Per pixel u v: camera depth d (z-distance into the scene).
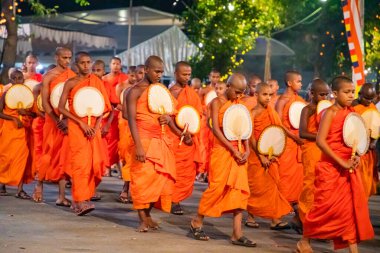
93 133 12.09
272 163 11.80
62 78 12.91
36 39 23.66
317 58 34.56
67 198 14.27
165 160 10.88
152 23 31.09
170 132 13.09
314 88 11.27
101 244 10.09
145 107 10.86
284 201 11.88
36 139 14.71
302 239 9.94
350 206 9.29
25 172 14.41
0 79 21.52
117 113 16.77
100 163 12.26
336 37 33.84
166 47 26.27
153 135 10.86
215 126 10.56
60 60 12.98
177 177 13.09
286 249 10.37
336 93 9.45
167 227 11.72
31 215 12.22
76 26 27.41
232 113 10.55
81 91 12.15
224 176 10.45
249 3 27.12
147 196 10.80
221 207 10.52
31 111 14.34
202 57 27.48
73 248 9.75
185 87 13.46
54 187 16.12
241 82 10.62
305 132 11.25
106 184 17.11
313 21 32.34
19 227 11.12
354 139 9.30
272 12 27.55
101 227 11.38
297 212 11.99
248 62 38.06
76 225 11.47
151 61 10.95
